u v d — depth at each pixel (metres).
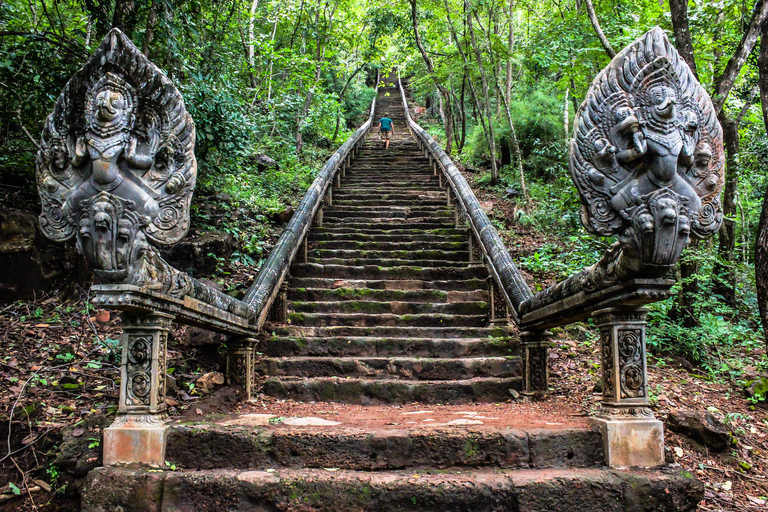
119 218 2.38
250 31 9.13
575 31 8.41
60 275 4.83
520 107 11.52
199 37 5.72
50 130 2.54
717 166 2.45
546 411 3.48
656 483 2.43
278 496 2.43
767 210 3.96
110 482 2.47
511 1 11.99
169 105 2.57
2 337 4.06
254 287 4.30
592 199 2.40
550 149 10.91
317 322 5.04
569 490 2.42
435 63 14.05
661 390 4.13
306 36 13.06
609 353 2.73
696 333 4.93
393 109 22.73
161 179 2.56
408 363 4.30
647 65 2.38
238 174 7.73
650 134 2.34
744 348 5.42
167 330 2.78
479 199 10.16
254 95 9.51
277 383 4.01
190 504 2.46
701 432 3.49
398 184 9.40
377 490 2.43
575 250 6.88
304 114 12.48
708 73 6.98
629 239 2.34
